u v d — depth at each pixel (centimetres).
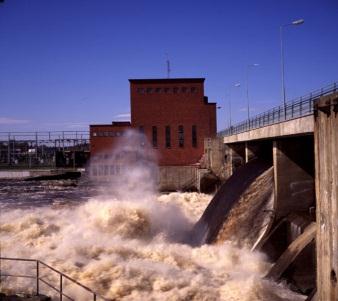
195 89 6750
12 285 1877
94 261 2333
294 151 2758
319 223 1432
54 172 8706
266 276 2109
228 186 3609
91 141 7006
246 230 2769
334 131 1309
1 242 2842
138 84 6769
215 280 2047
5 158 11038
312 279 1953
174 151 6750
